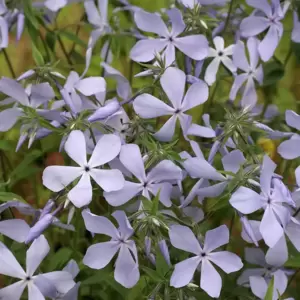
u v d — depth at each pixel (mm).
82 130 253
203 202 288
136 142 255
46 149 295
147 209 238
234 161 250
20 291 251
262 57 301
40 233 236
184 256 261
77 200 232
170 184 250
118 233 243
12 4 293
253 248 284
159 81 260
